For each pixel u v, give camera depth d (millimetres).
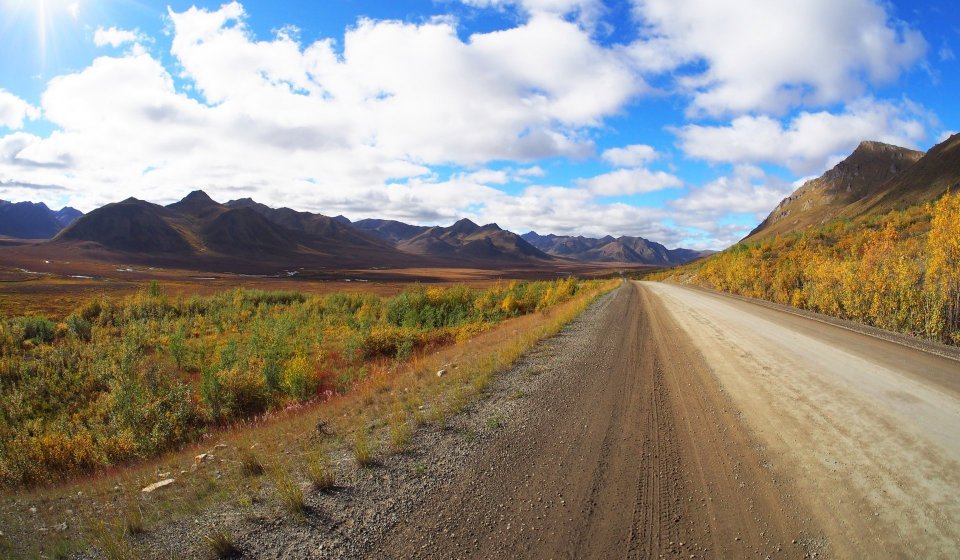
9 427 11062
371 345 17969
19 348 20344
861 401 6461
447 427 6344
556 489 4445
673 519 3861
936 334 11930
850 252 21750
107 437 9781
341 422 7531
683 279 58125
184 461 7203
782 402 6680
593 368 9516
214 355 18047
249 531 3973
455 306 29609
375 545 3648
